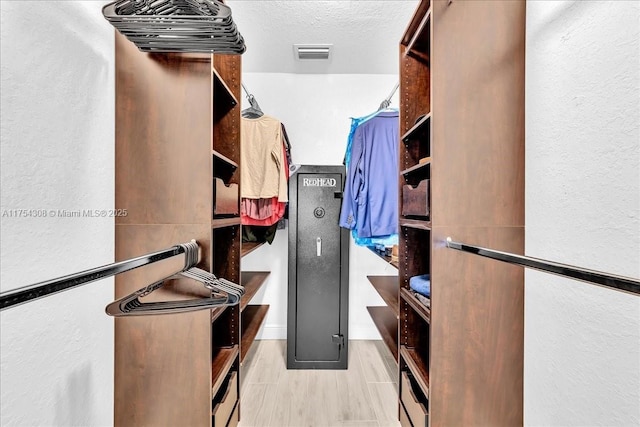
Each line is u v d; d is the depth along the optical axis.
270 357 2.43
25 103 0.82
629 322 0.86
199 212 1.22
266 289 2.75
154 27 1.00
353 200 1.90
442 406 1.25
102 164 1.13
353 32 2.17
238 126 1.72
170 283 1.23
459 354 1.26
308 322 2.26
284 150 2.18
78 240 1.01
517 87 1.28
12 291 0.46
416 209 1.43
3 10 0.77
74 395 1.00
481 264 1.26
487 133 1.27
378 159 1.85
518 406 1.27
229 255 1.68
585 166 1.00
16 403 0.80
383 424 1.67
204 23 0.98
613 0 0.90
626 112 0.87
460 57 1.26
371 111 2.77
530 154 1.25
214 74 1.31
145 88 1.22
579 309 1.02
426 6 1.39
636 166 0.84
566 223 1.07
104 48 1.14
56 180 0.92
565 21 1.07
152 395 1.22
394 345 1.79
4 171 0.77
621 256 0.88
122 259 1.21
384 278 2.54
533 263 0.77
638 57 0.83
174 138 1.23
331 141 2.76
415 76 1.73
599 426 0.94
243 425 1.65
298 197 2.27
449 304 1.26
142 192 1.22
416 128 1.50
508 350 1.27
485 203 1.27
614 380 0.90
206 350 1.22
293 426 1.64
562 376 1.08
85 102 1.04
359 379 2.12
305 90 2.76
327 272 2.26
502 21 1.27
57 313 0.93
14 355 0.79
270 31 2.16
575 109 1.03
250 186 2.06
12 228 0.79
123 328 1.22
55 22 0.92
